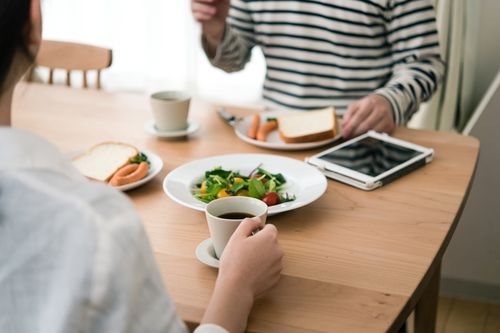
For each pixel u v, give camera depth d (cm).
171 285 85
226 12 167
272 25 182
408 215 105
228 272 75
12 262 50
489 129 196
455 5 231
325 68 182
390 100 150
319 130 140
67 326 48
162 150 136
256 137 143
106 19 340
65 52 191
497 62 257
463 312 206
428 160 129
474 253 208
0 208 50
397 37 172
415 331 156
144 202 111
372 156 126
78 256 48
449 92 241
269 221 103
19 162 52
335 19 175
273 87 191
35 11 56
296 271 87
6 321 51
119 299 49
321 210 107
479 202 203
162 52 340
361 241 96
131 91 355
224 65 180
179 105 141
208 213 88
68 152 131
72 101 170
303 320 76
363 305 79
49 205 50
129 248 50
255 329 74
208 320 69
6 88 58
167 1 328
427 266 88
